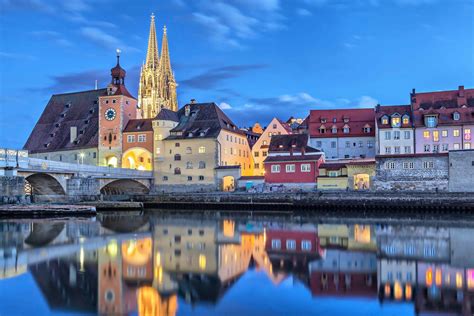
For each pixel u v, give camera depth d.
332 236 48.12
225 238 46.62
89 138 128.62
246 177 109.56
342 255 36.53
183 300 23.94
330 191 89.81
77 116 137.25
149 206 103.25
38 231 52.75
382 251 38.38
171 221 67.38
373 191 85.56
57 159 131.88
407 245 41.59
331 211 87.00
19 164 80.19
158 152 118.19
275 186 101.88
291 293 25.34
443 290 25.97
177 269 30.91
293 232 52.00
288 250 38.94
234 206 96.12
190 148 115.69
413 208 82.06
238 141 126.00
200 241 44.34
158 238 46.50
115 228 56.66
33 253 36.66
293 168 101.06
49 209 76.25
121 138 122.19
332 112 122.06
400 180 91.38
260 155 128.75
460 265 32.47
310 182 99.50
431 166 89.62
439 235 48.69
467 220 67.56
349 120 119.19
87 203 93.31
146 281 27.58
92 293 25.00
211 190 112.75
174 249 39.25
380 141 109.06
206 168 114.00
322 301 23.89
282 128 127.81
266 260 34.38
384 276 29.19
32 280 27.58
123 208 94.50
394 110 113.62
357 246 41.12
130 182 113.38
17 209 74.31
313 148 109.12
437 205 80.62
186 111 123.38
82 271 30.00
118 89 125.88
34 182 92.81
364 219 70.00
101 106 124.75
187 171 115.56
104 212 89.06
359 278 28.70
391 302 23.80
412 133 107.69
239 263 33.16
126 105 125.31
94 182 97.50
